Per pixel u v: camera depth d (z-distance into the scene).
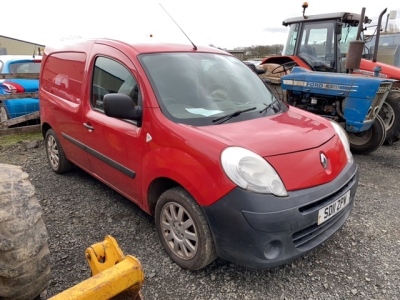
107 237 1.81
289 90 6.30
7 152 6.05
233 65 3.83
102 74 3.59
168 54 3.41
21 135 7.27
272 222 2.28
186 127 2.71
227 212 2.34
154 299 2.50
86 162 4.02
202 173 2.45
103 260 1.76
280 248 2.38
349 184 2.85
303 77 6.04
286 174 2.42
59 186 4.46
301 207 2.38
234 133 2.69
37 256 1.87
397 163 5.67
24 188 2.02
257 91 3.65
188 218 2.67
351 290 2.60
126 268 1.52
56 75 4.50
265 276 2.75
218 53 3.90
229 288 2.62
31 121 7.73
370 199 4.14
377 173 5.14
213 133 2.65
